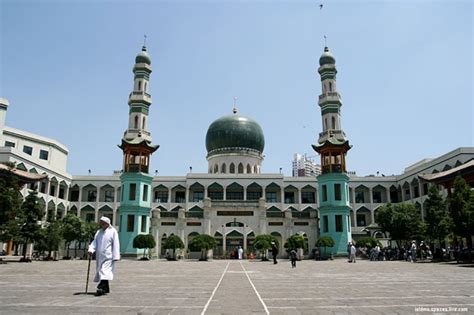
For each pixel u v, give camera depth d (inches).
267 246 2062.0
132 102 2751.0
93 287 615.5
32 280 753.6
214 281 770.8
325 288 629.9
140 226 2390.5
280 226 2498.8
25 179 1838.1
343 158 2527.1
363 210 3245.6
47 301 454.3
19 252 2549.2
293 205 3164.4
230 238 2485.2
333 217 2400.3
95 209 3206.2
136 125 2723.9
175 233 2490.2
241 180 3110.2
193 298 500.1
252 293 559.2
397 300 481.4
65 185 3142.2
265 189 3208.7
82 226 2416.3
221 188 3147.1
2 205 1454.2
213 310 405.4
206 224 2484.0
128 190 2412.6
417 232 2096.5
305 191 3297.2
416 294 542.6
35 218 1843.0
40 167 2716.5
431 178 2007.9
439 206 1860.2
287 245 2142.0
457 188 1598.2
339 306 433.7
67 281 729.0
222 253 2468.0
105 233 536.4
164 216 2536.9
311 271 1116.5
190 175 3139.8
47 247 1985.7
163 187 3213.6
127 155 2497.5
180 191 3307.1
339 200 2442.2
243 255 2400.3
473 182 1850.4
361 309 412.8
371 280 786.2
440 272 1032.2
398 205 2281.0
